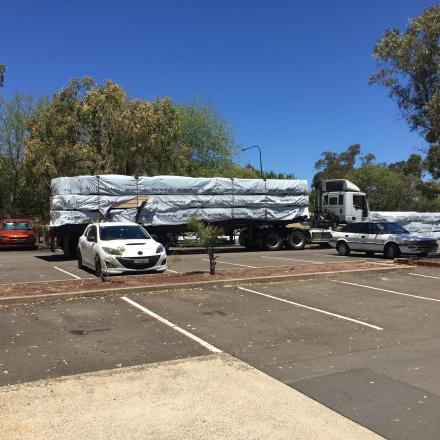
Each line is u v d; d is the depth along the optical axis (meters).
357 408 4.56
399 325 7.93
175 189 21.91
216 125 41.78
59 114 30.00
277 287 11.43
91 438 3.97
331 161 85.12
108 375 5.44
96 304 9.41
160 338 7.12
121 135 29.48
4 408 4.54
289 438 3.98
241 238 26.33
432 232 33.34
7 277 14.23
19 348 6.61
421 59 16.64
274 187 24.27
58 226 19.70
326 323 8.05
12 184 44.34
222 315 8.59
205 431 4.10
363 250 20.94
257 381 5.28
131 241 13.50
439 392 4.97
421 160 19.33
